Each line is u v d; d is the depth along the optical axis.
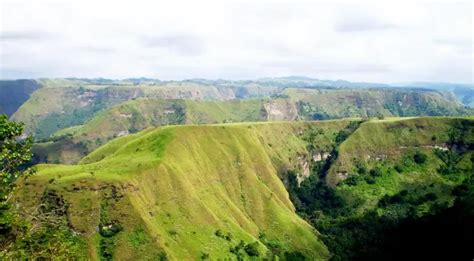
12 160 45.50
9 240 43.91
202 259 184.00
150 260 167.25
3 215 42.88
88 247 163.50
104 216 171.75
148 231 173.62
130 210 176.38
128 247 168.00
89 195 173.75
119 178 183.62
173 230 188.38
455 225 171.88
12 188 45.22
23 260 42.84
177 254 178.00
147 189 195.88
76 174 184.38
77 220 167.00
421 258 178.00
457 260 154.62
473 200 187.38
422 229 199.00
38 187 173.50
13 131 45.66
